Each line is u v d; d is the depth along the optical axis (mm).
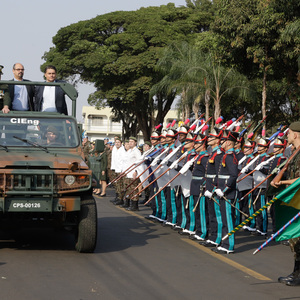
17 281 13930
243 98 65125
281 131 24500
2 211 16812
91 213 17656
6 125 19469
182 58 72125
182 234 22906
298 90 55156
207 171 20094
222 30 52969
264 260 17734
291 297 13086
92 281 14141
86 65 93062
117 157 37250
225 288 13828
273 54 52250
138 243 20266
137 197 32062
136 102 97500
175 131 24891
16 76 21781
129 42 92250
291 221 13742
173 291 13383
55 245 19422
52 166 17266
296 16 47438
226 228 19047
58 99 21984
